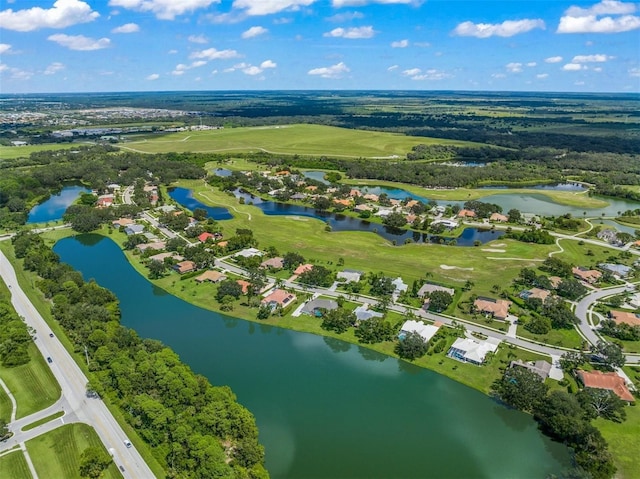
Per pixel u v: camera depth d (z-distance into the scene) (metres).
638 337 139.88
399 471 93.69
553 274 186.00
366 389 119.06
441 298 153.38
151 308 160.38
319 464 94.81
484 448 100.12
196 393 106.69
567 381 118.56
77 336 132.00
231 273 185.75
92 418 103.31
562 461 96.81
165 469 89.12
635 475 91.56
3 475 88.06
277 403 113.12
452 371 125.88
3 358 125.44
